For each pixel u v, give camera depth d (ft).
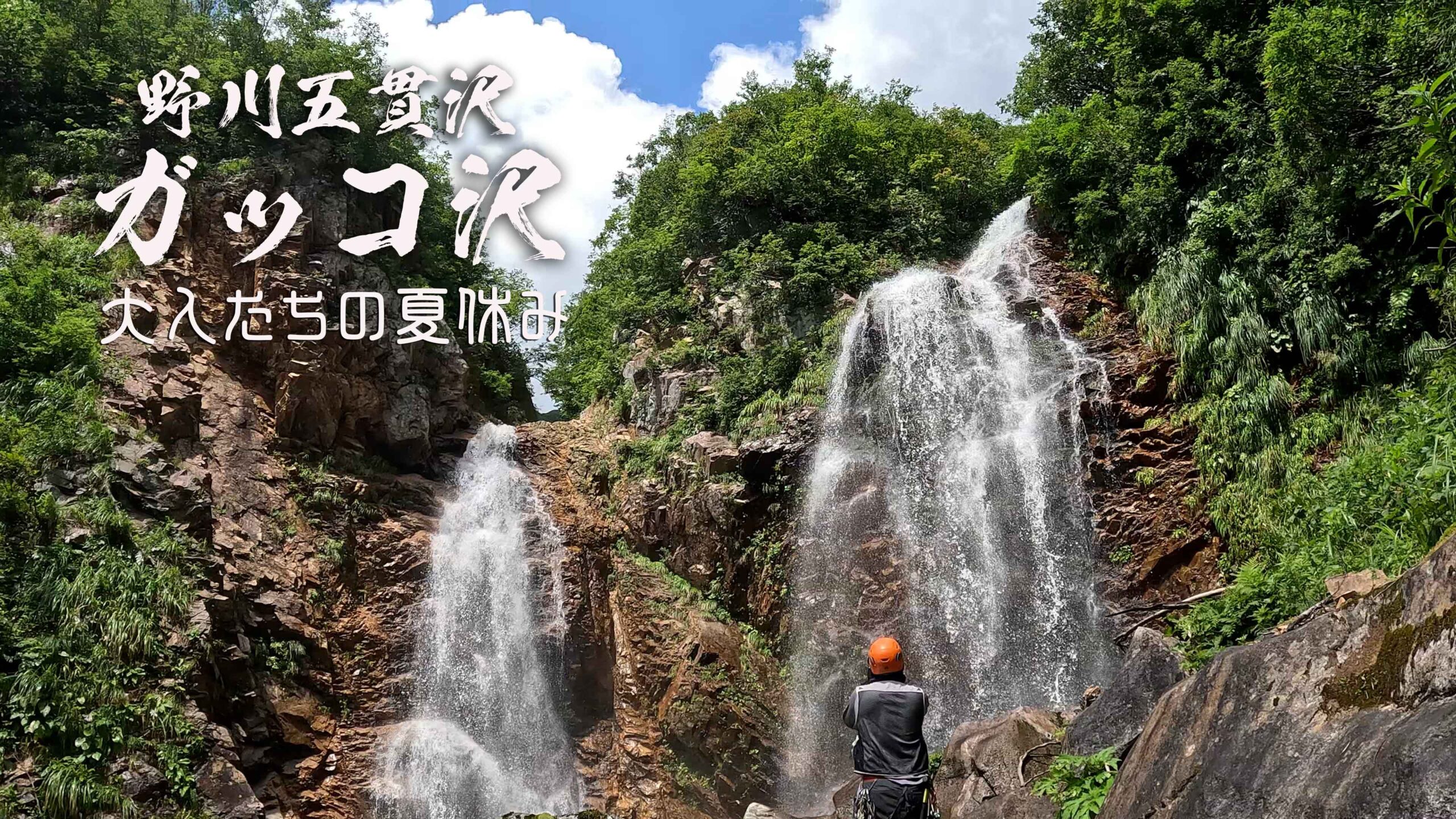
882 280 79.61
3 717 37.70
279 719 53.26
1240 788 15.07
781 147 87.92
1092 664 54.85
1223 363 57.31
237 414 65.10
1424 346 49.60
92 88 78.79
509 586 68.85
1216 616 32.53
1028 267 75.36
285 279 71.46
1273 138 61.98
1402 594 14.62
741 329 81.00
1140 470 58.08
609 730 64.64
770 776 59.16
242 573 56.13
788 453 67.87
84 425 51.21
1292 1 65.77
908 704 17.70
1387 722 13.16
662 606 68.44
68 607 42.39
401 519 69.72
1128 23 78.89
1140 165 70.03
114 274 65.05
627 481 78.89
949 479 64.18
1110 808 19.47
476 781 59.00
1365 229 54.44
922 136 97.50
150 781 39.52
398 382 76.64
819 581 64.03
